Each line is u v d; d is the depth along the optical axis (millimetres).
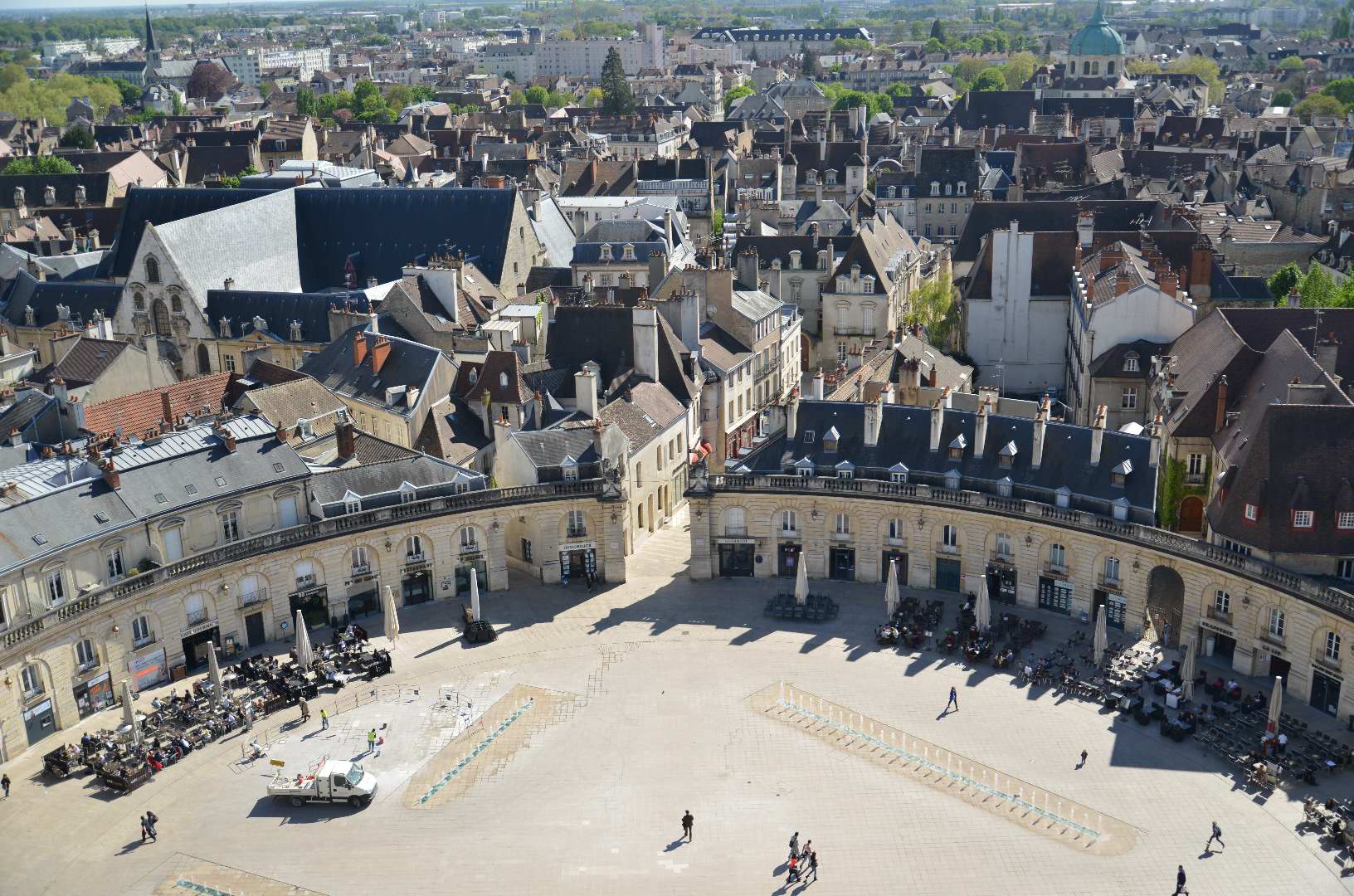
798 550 136125
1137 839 94125
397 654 122500
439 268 192375
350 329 170875
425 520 129625
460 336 180250
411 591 132250
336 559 126562
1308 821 94438
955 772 102750
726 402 170625
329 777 99938
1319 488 110312
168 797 101750
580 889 90625
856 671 118000
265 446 126125
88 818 99000
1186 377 144875
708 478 134125
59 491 111625
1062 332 190750
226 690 114562
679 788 101812
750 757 105625
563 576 137375
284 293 199750
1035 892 89312
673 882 91125
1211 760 103062
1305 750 102562
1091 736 106875
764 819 97875
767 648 122500
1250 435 118125
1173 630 119688
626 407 147750
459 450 147375
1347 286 183000
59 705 109125
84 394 155375
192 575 116688
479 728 110375
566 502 133625
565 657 121812
